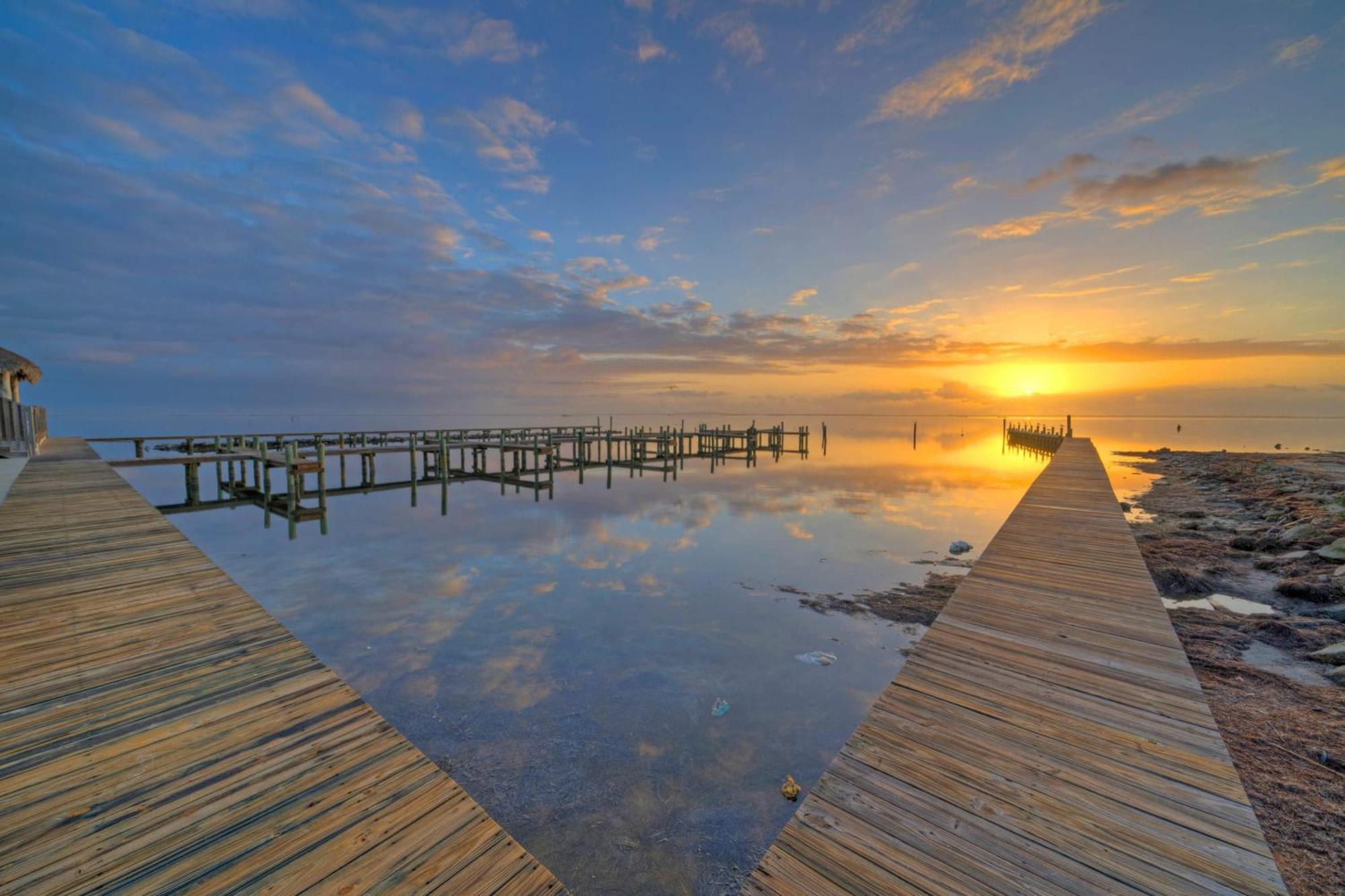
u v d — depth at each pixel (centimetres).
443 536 1623
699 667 802
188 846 211
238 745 273
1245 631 773
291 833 219
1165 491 2362
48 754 261
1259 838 240
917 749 308
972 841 242
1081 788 274
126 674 341
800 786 552
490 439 3559
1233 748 482
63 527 704
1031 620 493
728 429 4322
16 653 366
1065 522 891
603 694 729
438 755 604
